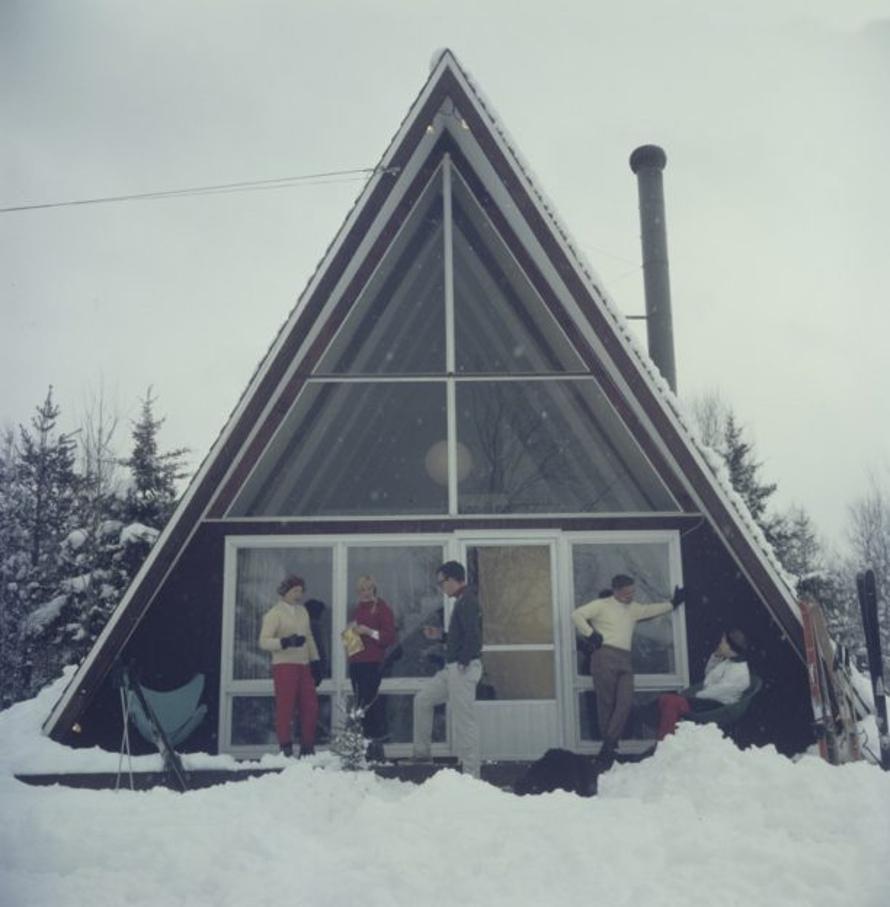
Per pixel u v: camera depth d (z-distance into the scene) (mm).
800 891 5531
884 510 44812
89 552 28062
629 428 10922
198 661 10539
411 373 11109
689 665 10703
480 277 11398
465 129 10945
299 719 9984
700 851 6035
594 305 10555
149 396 29406
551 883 5719
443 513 10875
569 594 10719
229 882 5773
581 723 10477
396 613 10648
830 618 27375
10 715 11055
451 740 10352
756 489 32312
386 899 5484
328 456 10992
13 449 34938
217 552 10727
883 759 8992
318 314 10578
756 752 7410
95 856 6266
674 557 10852
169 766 9133
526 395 11203
